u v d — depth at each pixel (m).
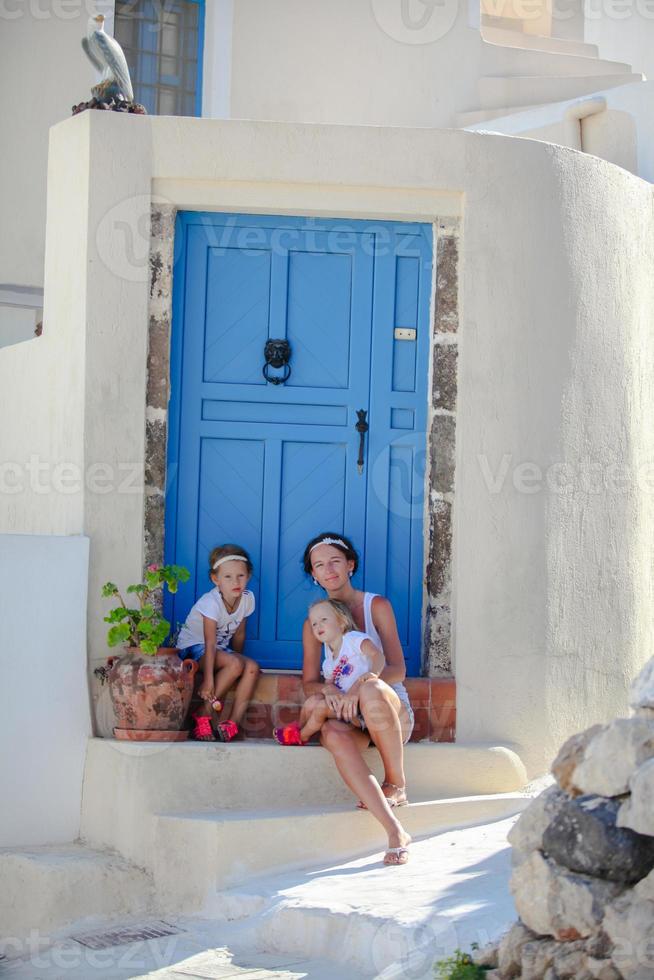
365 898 4.75
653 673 4.09
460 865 5.07
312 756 5.74
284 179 6.32
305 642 6.00
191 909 5.27
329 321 6.50
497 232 6.43
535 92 10.27
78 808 5.86
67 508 6.25
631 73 10.56
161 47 9.74
